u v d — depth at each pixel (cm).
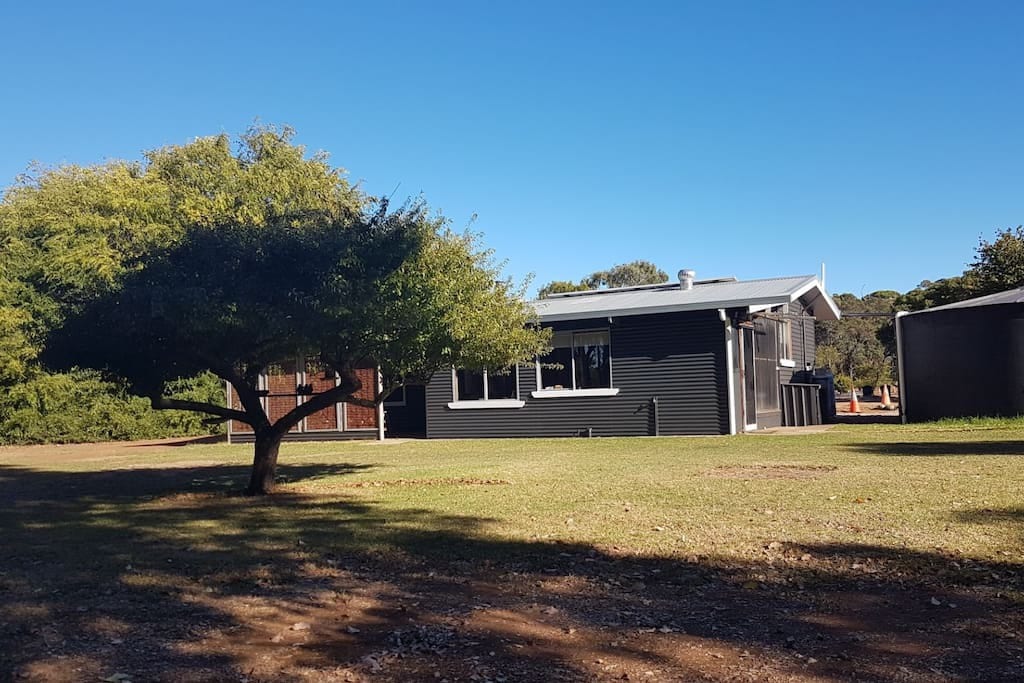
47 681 451
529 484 1147
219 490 1223
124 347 1039
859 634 504
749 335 2164
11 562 732
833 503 906
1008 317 1975
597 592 602
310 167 3009
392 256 980
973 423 1931
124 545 801
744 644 491
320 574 671
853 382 4306
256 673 461
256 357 1114
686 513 875
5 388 2520
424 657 481
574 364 2173
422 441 2164
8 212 1833
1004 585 587
